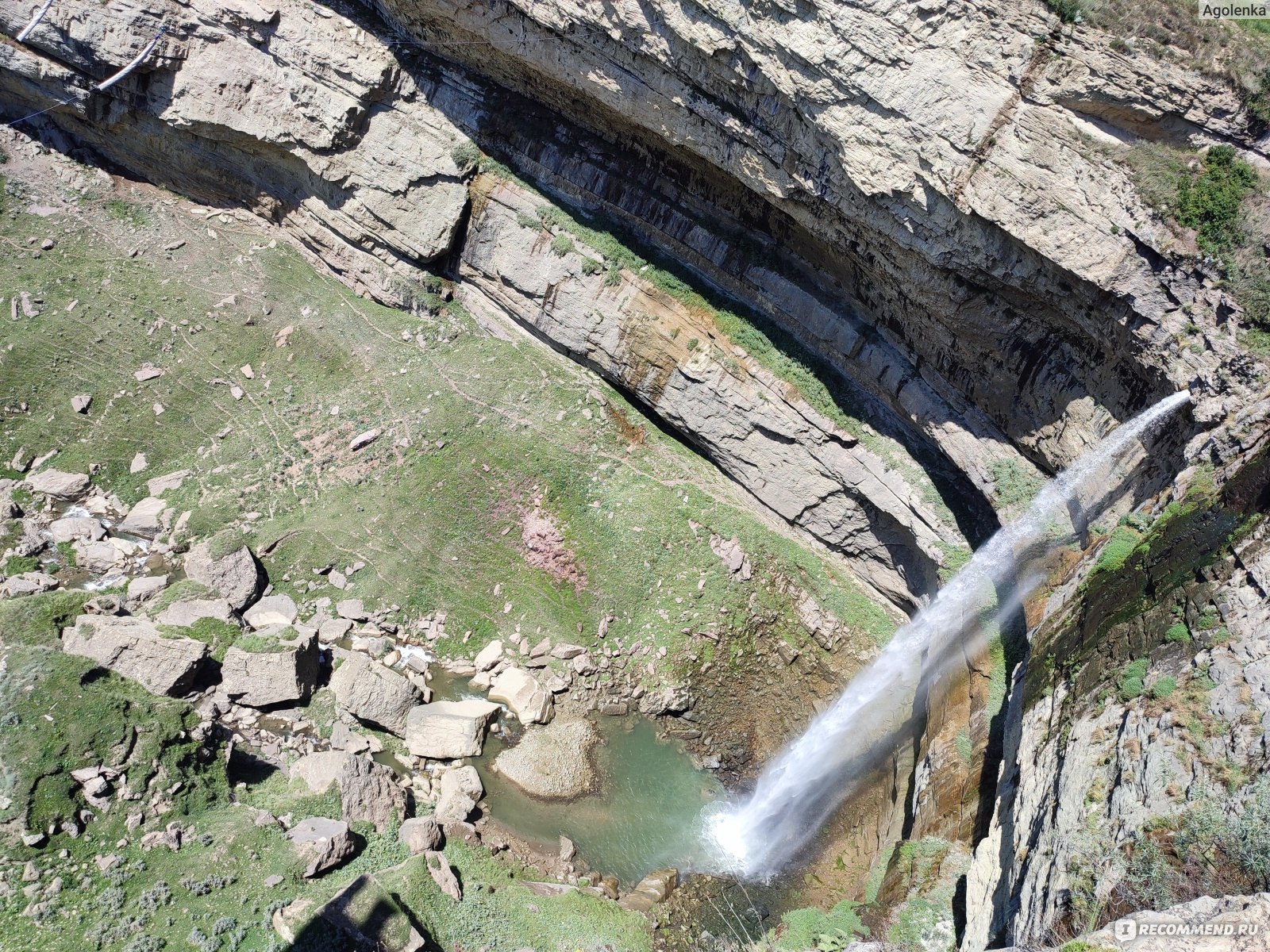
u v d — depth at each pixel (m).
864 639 26.84
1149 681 15.31
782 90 20.30
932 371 23.67
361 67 27.75
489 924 19.84
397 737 24.27
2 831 18.31
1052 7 17.30
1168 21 16.86
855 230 22.28
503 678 25.75
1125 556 17.86
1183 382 17.81
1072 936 13.30
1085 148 17.94
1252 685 13.78
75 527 26.61
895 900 19.17
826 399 25.83
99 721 19.95
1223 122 17.06
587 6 22.38
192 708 21.28
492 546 27.61
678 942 21.19
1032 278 19.61
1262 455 15.78
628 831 23.59
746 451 27.48
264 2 27.67
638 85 23.52
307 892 19.19
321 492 27.86
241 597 25.47
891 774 23.95
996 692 20.53
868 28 18.48
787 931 20.44
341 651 25.45
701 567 27.41
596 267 27.75
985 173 18.73
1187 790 13.43
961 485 24.62
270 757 22.56
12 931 17.42
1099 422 20.11
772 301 26.42
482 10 25.36
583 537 27.69
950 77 18.38
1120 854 13.48
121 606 24.30
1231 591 14.89
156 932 17.94
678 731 25.78
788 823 23.78
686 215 27.19
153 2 27.81
